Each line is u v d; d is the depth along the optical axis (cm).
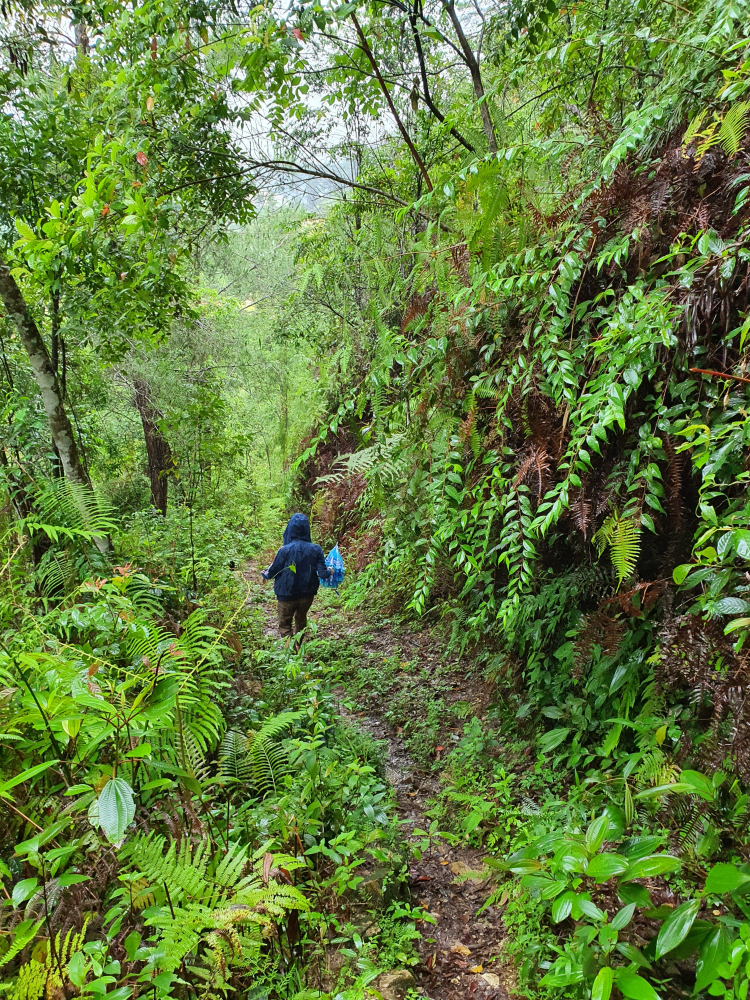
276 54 329
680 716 222
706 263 188
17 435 451
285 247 951
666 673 175
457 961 235
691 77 210
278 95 408
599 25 318
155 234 412
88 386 748
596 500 245
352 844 236
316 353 821
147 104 355
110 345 554
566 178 277
